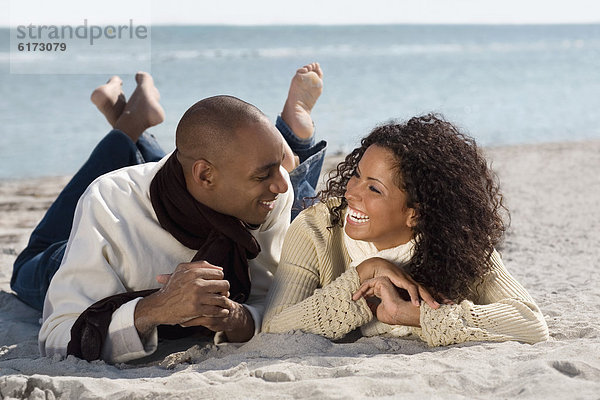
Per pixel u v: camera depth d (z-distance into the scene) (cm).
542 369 235
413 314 282
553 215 725
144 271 298
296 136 414
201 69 3195
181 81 2566
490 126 1652
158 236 300
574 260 528
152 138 438
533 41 8294
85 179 379
